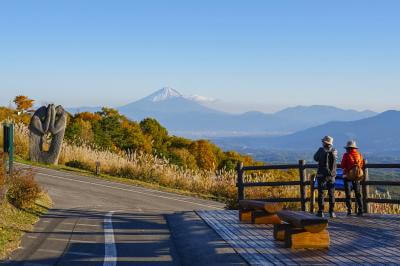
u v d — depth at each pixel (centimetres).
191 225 1328
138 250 1048
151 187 2694
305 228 984
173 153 6575
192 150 7638
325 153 1427
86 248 1047
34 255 962
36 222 1314
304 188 1591
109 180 2734
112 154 3284
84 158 3206
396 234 1163
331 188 1440
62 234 1184
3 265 877
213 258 961
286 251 980
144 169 2995
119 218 1466
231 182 2825
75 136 4681
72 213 1515
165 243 1128
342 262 875
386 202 1508
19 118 4969
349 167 1466
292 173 2983
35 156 3052
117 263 931
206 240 1110
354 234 1165
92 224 1342
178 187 2886
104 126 6475
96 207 1744
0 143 2942
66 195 2022
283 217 1073
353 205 1933
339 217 1452
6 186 1321
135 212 1631
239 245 1045
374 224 1316
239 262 904
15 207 1371
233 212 1603
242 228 1271
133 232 1252
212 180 2895
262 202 1352
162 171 2997
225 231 1223
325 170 1425
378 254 942
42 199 1673
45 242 1084
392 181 1498
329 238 1056
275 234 1102
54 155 3067
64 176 2633
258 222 1343
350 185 1509
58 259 944
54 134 3073
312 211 1557
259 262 887
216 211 1633
